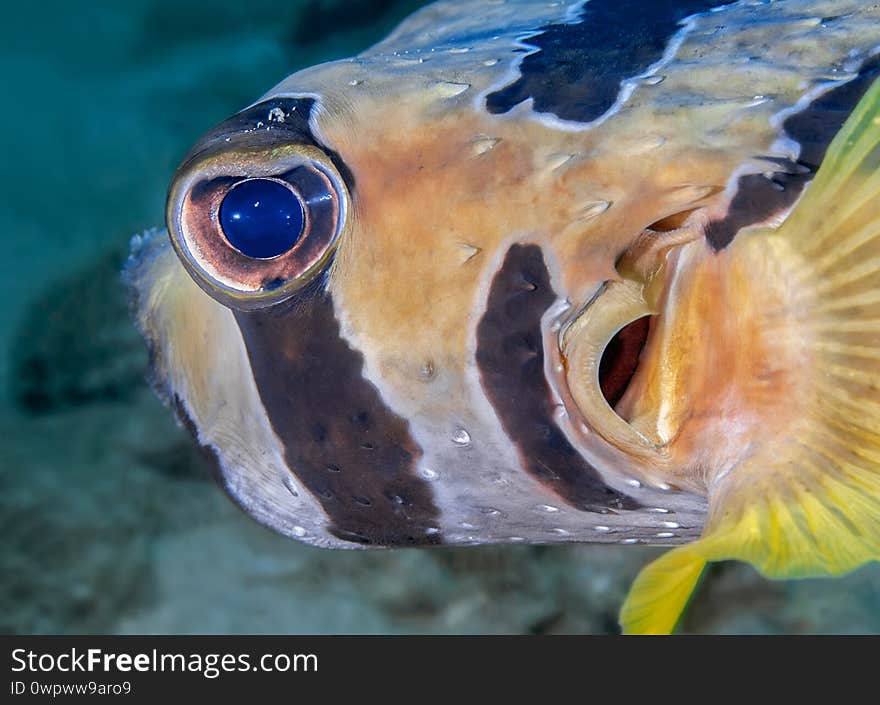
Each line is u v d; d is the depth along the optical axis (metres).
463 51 0.37
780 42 0.36
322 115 0.36
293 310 0.36
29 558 0.87
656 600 0.32
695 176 0.34
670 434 0.35
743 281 0.34
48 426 1.06
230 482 0.41
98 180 2.35
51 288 1.19
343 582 0.84
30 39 3.49
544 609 0.78
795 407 0.33
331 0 1.94
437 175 0.35
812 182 0.33
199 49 3.09
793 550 0.32
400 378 0.36
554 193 0.35
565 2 0.40
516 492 0.38
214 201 0.35
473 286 0.35
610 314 0.35
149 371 0.43
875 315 0.33
